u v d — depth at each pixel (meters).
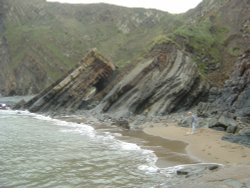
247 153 26.08
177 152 28.20
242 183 17.06
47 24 194.50
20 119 62.81
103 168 23.78
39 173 22.58
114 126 49.34
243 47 74.19
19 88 146.12
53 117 66.88
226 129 37.97
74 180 20.94
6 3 185.25
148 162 25.23
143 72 64.94
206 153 26.78
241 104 42.09
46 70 156.50
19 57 158.38
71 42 184.38
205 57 74.25
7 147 32.09
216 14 90.31
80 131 44.44
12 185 20.00
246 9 83.88
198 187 17.48
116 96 64.81
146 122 49.78
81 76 80.88
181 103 57.62
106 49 189.88
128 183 20.11
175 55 65.75
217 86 63.34
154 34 191.88
